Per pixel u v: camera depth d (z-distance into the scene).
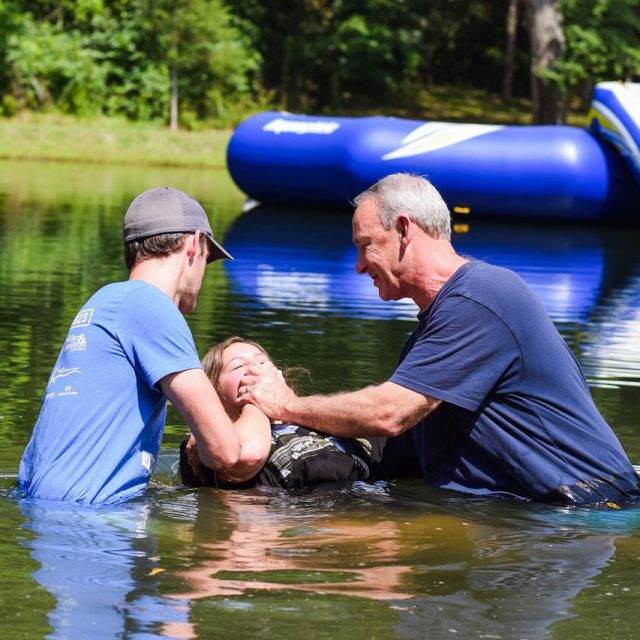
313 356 7.13
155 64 41.44
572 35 39.19
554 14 40.00
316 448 4.58
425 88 55.09
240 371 4.75
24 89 39.66
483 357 4.26
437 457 4.56
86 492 4.02
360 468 4.66
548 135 19.64
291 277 11.41
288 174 21.25
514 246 15.70
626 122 18.86
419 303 4.53
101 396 4.05
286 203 22.03
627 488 4.42
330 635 2.84
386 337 7.98
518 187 19.39
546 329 4.35
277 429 4.70
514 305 4.29
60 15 42.19
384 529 3.91
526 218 19.89
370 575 3.35
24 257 12.20
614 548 3.73
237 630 2.86
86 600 3.04
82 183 24.17
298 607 3.04
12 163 30.11
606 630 2.94
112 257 12.43
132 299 4.08
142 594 3.10
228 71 42.88
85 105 39.53
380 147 20.34
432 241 4.46
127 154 34.03
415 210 4.42
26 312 8.60
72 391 4.07
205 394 4.07
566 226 19.73
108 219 16.78
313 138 21.19
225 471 4.40
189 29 41.38
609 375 6.86
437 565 3.49
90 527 3.75
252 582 3.25
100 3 41.47
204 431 4.10
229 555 3.51
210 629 2.86
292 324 8.45
